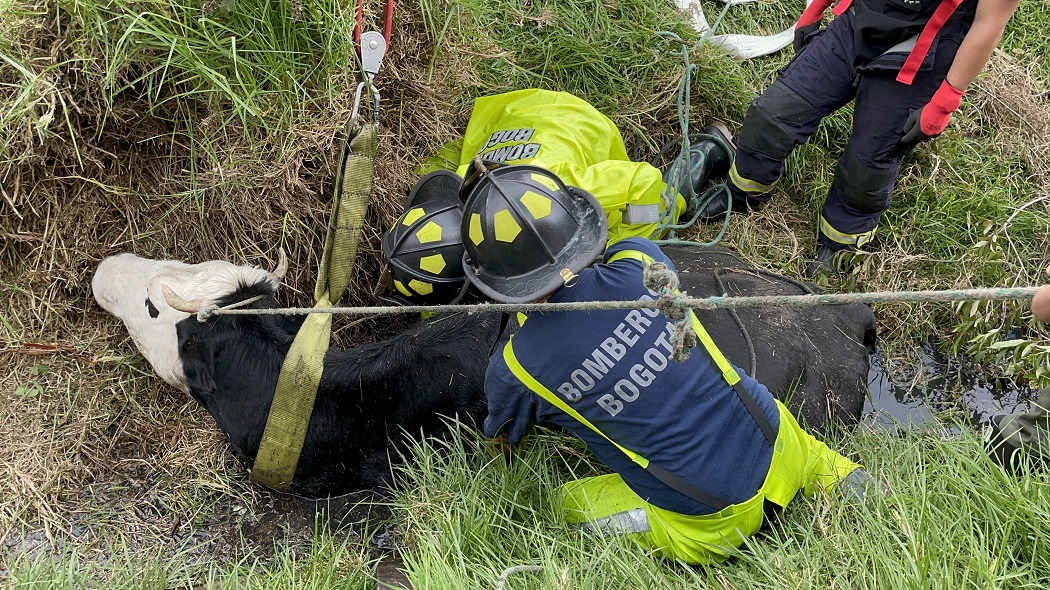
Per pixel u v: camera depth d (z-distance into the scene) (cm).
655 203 308
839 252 370
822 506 249
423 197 300
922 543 220
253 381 276
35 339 295
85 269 295
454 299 287
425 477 270
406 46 308
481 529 251
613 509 259
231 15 259
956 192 370
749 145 344
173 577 258
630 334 225
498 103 350
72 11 243
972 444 265
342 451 284
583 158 330
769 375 285
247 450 284
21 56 245
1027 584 210
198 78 264
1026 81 407
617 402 228
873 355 351
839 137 395
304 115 279
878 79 306
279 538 286
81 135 267
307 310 243
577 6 386
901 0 287
